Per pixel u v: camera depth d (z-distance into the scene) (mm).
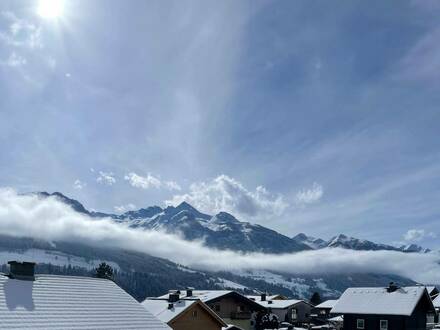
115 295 35344
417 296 60844
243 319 93500
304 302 119438
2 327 25969
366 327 61156
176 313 54719
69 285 33906
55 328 27875
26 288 30922
